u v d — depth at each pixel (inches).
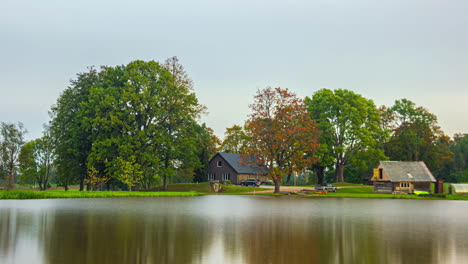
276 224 1009.5
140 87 2783.0
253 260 606.5
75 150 2753.4
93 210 1332.4
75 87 2945.4
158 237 788.0
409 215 1325.0
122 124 2682.1
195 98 2957.7
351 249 696.4
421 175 3095.5
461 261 617.9
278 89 2650.1
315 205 1739.7
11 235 796.6
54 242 726.5
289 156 2689.5
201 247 695.7
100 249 671.1
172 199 2057.1
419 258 635.5
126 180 2463.1
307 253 660.1
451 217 1273.4
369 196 2635.3
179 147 2893.7
